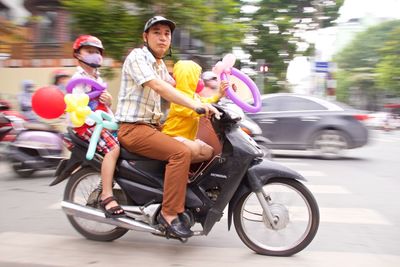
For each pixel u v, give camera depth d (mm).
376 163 9750
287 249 3766
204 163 3732
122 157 3842
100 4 9367
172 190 3557
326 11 22656
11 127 8680
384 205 5789
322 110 10375
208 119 3648
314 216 3705
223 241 4191
